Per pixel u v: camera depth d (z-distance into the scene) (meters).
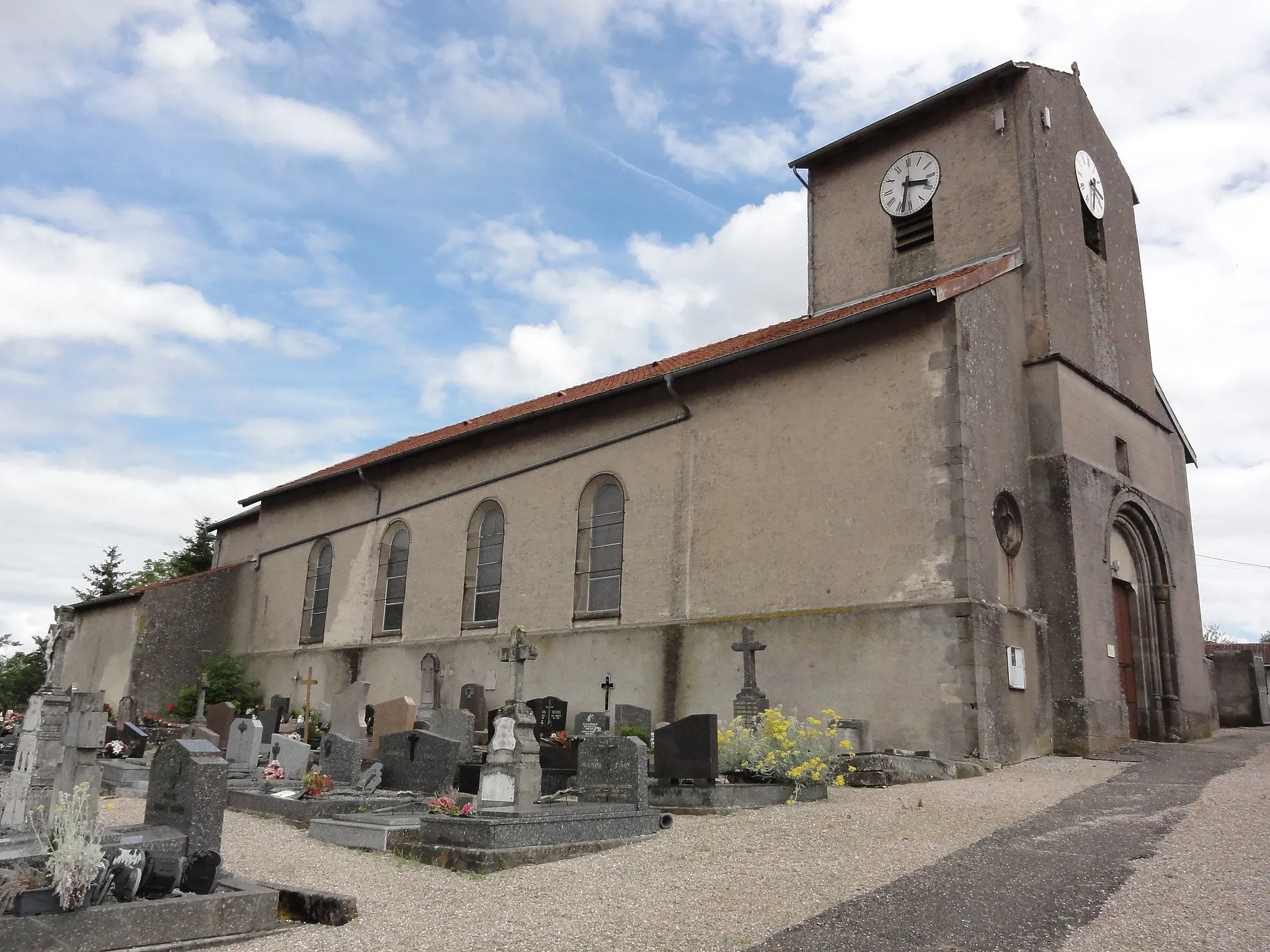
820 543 16.34
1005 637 15.05
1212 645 29.48
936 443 15.30
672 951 6.11
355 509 26.52
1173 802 10.45
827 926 6.44
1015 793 11.54
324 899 7.00
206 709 25.11
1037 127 18.73
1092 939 5.98
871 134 20.98
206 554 41.19
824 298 21.42
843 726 14.66
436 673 22.12
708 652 17.36
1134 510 19.14
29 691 37.97
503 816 9.45
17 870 6.18
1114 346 19.98
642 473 19.52
